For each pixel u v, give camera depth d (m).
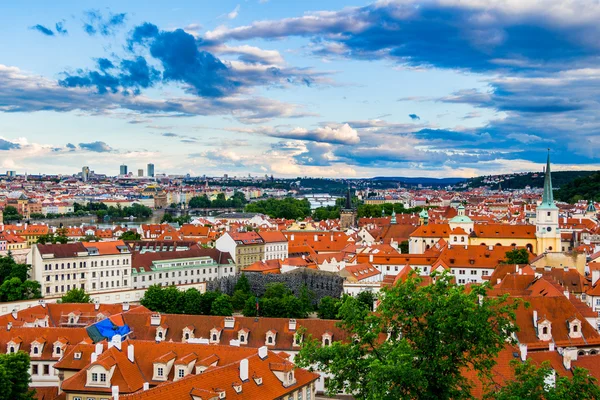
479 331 102.94
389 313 110.25
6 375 141.50
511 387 100.62
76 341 171.25
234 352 141.12
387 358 100.81
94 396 136.50
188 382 115.00
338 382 111.25
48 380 167.88
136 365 142.38
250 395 122.75
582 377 97.44
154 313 189.50
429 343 106.31
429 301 108.19
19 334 173.62
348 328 122.81
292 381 136.00
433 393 103.19
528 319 167.25
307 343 117.38
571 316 169.75
